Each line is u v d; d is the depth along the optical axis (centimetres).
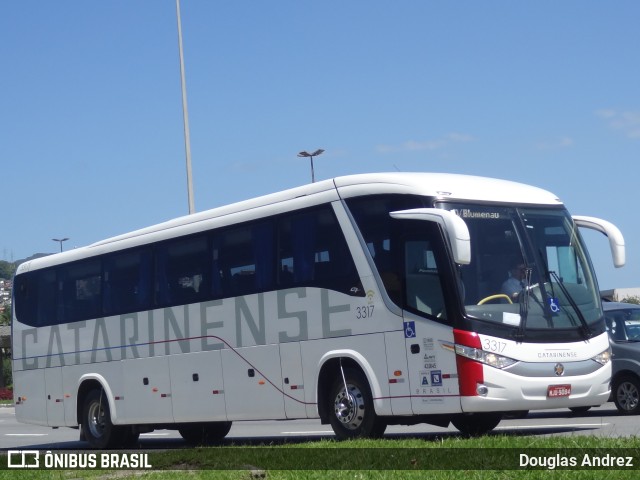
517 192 1521
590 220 1566
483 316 1382
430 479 984
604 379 1464
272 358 1630
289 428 2220
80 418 2062
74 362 2072
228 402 1712
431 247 1409
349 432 1509
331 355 1527
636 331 1991
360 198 1511
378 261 1476
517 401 1377
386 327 1456
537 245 1480
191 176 3278
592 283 1518
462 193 1452
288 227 1623
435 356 1395
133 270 1947
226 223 1745
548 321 1430
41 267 2192
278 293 1625
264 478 1105
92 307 2039
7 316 6303
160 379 1858
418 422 1486
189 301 1803
